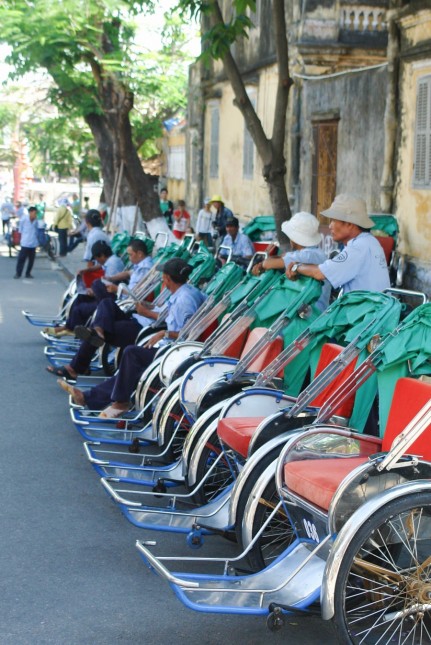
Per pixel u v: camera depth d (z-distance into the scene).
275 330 6.18
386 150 11.95
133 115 25.94
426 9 10.70
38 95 32.50
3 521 5.99
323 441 4.79
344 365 5.15
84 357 9.54
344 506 4.12
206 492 6.03
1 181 64.00
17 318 14.45
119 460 7.05
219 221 17.16
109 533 5.84
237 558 4.60
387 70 11.95
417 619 4.11
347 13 14.95
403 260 10.82
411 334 4.86
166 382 7.19
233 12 18.94
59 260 23.91
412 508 3.96
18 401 9.24
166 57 18.53
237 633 4.58
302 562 4.36
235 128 20.08
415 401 4.47
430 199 10.89
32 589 4.99
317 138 14.43
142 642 4.43
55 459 7.36
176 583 4.19
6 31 15.43
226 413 5.76
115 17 16.19
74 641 4.42
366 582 4.15
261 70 17.72
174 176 33.84
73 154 34.72
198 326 7.54
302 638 4.55
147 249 11.38
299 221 6.97
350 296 5.64
